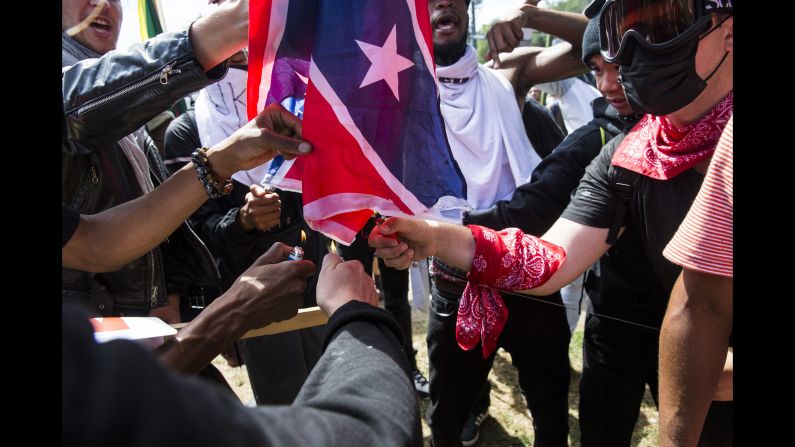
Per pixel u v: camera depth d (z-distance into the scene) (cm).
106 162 119
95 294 119
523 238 123
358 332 72
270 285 97
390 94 97
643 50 93
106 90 96
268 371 167
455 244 122
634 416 147
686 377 86
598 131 136
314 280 172
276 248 111
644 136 113
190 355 92
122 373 33
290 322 123
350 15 94
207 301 168
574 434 224
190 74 98
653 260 116
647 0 91
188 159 164
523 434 230
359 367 64
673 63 92
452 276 155
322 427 48
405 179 100
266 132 96
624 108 127
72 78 98
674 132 105
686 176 104
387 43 95
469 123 148
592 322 142
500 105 153
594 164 125
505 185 154
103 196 119
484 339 133
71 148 102
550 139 176
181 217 102
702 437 112
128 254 98
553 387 159
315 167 97
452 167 103
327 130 95
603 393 143
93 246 95
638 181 112
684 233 81
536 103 178
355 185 98
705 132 97
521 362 160
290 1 93
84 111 96
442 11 143
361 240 186
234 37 96
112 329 95
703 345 83
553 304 149
